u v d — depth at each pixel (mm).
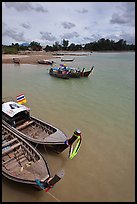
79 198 9820
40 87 30250
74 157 12914
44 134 14656
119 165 12305
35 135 14367
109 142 14758
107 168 11992
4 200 9547
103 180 11031
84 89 29625
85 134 15820
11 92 26953
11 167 11031
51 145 13117
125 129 16797
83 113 20062
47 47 163500
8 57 73812
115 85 32375
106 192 10242
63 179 10977
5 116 15602
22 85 31141
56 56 99750
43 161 10758
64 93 27250
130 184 10820
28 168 10469
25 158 11805
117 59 87875
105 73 45000
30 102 23031
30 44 157250
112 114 19953
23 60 65438
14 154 12094
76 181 10875
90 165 12211
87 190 10305
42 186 9195
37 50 151750
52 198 9758
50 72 40312
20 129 15047
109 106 22250
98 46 194875
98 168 11969
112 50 197000
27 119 16156
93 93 27516
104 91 28625
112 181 10992
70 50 187250
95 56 111000
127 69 52219
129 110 21094
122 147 14164
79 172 11578
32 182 9367
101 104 22891
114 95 26609
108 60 81688
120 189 10469
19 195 9852
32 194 9945
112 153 13445
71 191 10195
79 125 17344
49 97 25188
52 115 19375
